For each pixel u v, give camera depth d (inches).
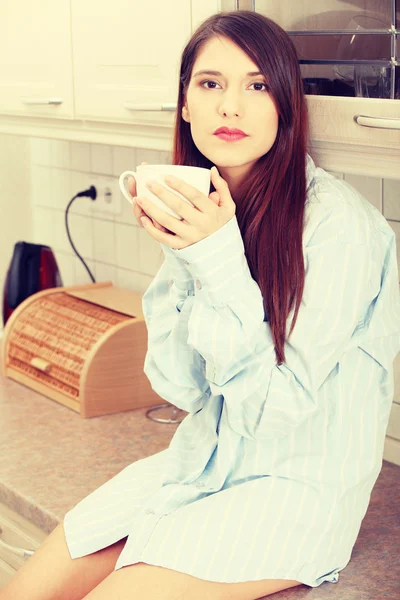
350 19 49.1
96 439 71.7
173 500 49.8
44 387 81.6
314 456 48.0
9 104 77.9
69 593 51.6
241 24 47.9
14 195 102.0
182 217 45.2
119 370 77.2
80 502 54.7
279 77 47.8
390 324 50.0
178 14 58.0
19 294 93.6
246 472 49.1
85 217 96.7
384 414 50.6
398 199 62.9
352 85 49.5
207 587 45.7
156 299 57.5
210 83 49.2
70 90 70.0
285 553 47.3
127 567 46.2
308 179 49.6
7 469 66.1
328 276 46.5
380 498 61.4
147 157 85.5
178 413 77.9
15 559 64.3
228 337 46.3
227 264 45.6
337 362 48.6
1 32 76.9
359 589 49.2
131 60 63.1
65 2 68.7
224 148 48.9
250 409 47.8
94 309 83.0
